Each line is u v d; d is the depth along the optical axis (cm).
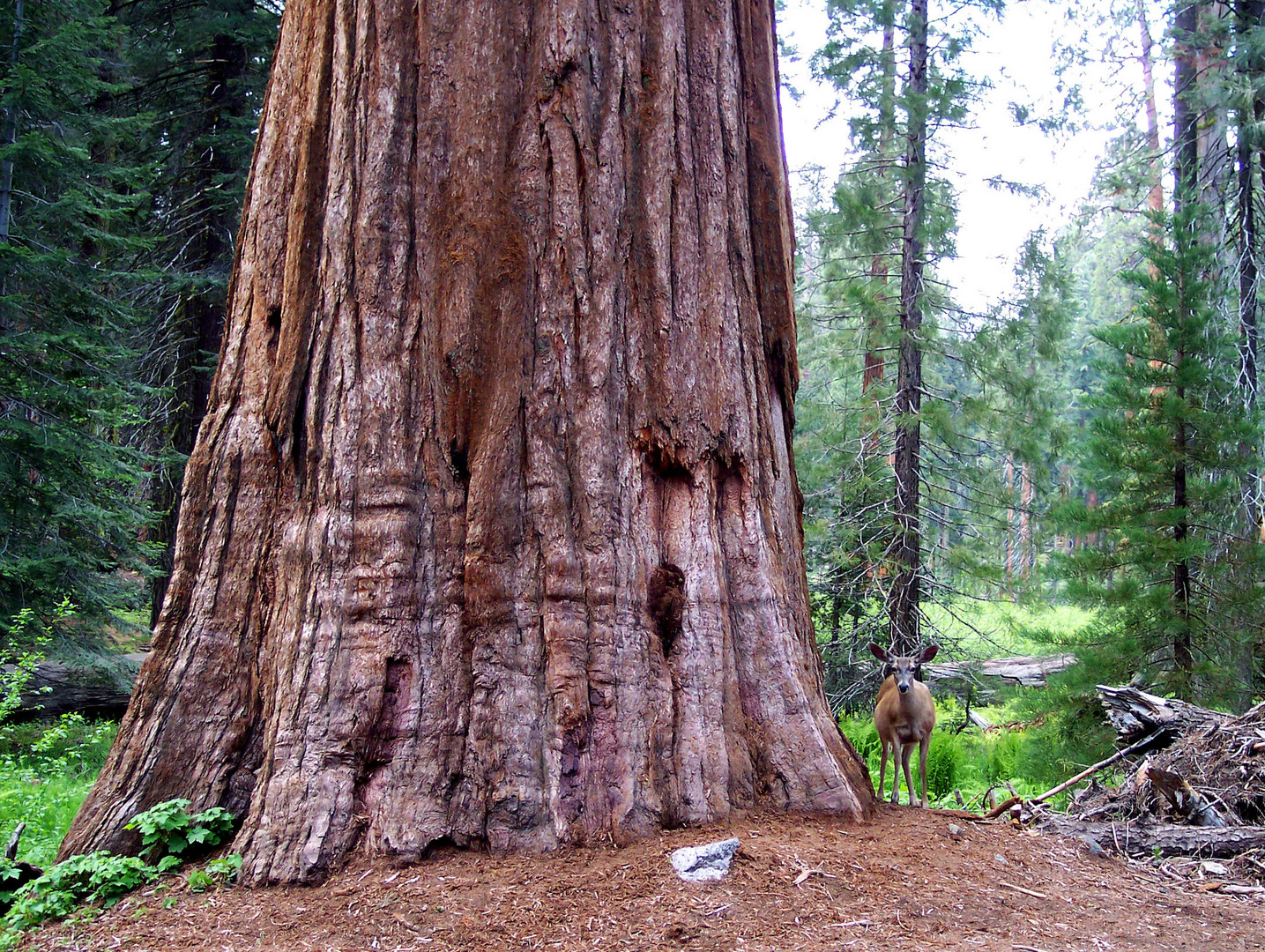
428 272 515
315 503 505
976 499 1606
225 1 1738
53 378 1348
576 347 517
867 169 1666
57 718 1394
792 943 382
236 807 486
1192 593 1166
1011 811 644
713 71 580
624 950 372
